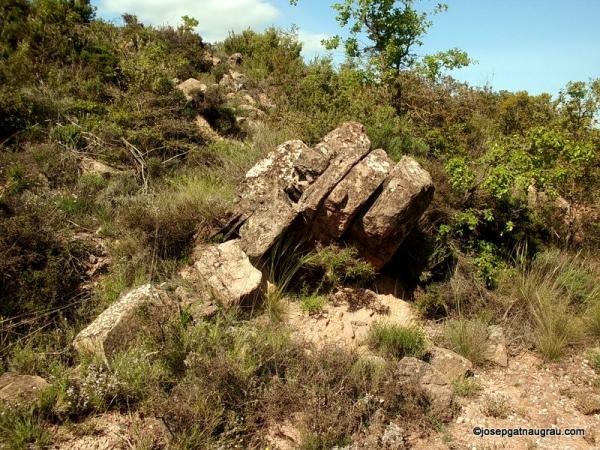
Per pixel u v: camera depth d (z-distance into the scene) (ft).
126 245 19.24
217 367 13.61
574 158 22.11
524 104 32.07
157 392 13.10
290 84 44.16
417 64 31.60
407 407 14.10
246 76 48.11
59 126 26.21
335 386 14.29
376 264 19.62
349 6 32.35
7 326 14.87
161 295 16.19
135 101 29.76
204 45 52.31
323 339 17.26
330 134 20.02
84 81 30.73
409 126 26.68
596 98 27.22
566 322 18.60
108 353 14.33
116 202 22.22
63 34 33.73
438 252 20.47
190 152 28.14
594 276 22.11
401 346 16.85
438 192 21.85
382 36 32.63
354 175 18.43
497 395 15.62
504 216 22.89
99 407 12.80
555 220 25.18
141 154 25.96
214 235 20.06
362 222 18.53
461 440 13.64
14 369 13.92
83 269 18.33
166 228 19.67
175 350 14.25
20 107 25.61
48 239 17.65
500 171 21.12
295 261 19.35
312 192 18.44
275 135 26.20
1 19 33.30
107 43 35.35
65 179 23.09
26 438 11.62
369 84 31.81
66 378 13.21
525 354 17.99
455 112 30.09
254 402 13.51
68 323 16.24
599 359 17.34
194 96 34.86
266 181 19.88
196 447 12.10
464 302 19.81
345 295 19.33
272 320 17.42
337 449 12.47
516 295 20.25
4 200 19.02
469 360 17.22
